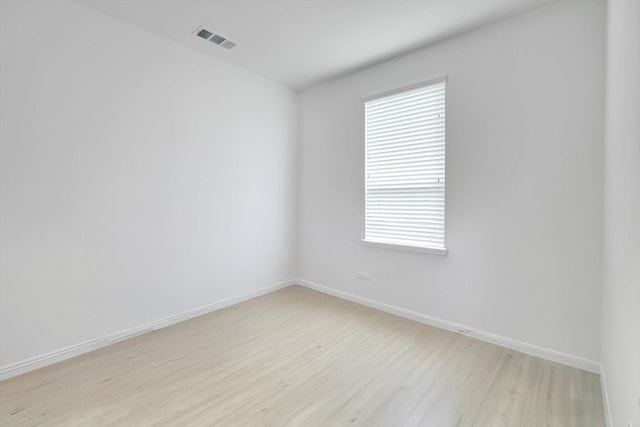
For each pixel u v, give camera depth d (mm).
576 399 1800
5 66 1987
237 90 3357
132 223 2611
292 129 4020
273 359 2270
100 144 2414
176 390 1899
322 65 3279
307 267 4051
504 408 1732
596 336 2064
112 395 1850
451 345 2473
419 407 1745
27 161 2086
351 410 1721
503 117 2404
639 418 982
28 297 2111
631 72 1184
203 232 3117
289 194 4020
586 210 2082
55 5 2168
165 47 2768
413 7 2271
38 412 1701
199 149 3053
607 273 1784
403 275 3061
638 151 1065
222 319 3014
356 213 3455
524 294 2350
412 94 2951
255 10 2334
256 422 1628
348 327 2824
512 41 2350
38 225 2143
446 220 2736
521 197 2342
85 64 2318
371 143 3295
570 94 2117
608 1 1854
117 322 2541
